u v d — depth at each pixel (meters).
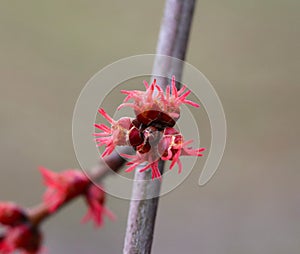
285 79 0.45
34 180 0.43
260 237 0.40
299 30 0.46
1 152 0.43
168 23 0.19
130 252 0.18
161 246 0.40
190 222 0.40
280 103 0.44
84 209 0.40
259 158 0.43
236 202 0.41
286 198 0.41
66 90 0.46
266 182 0.42
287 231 0.40
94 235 0.39
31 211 0.22
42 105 0.45
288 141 0.43
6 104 0.45
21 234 0.22
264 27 0.46
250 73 0.45
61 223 0.39
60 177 0.22
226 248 0.40
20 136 0.44
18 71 0.46
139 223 0.18
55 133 0.45
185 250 0.39
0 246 0.22
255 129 0.44
